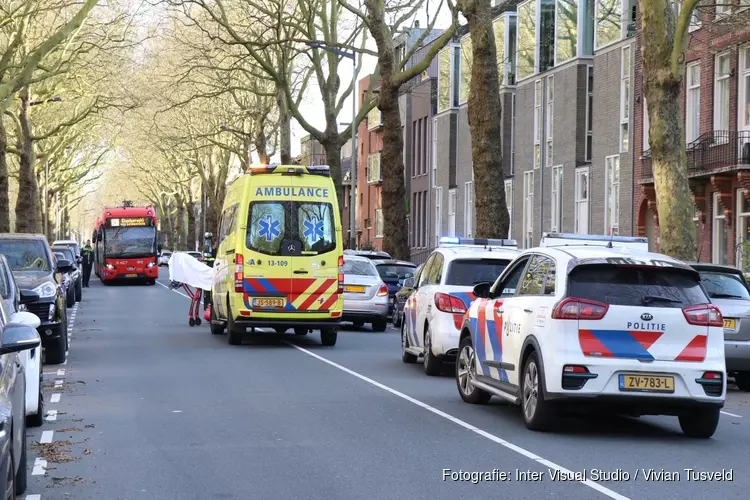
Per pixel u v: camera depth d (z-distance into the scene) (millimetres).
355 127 68938
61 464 13438
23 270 26438
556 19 59812
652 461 13820
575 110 57656
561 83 59312
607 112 53969
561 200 59438
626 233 51969
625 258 15688
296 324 30844
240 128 86562
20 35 49781
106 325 39688
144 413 17734
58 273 27578
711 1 40969
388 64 51062
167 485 12195
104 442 14992
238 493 11758
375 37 50969
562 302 15414
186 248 148875
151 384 21750
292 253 30812
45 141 103062
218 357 27625
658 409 15438
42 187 106125
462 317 23062
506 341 17141
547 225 61125
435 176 83250
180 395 20047
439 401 19438
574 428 16656
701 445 15227
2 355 10445
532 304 16250
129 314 46594
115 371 24172
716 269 23516
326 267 31000
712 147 43938
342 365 25875
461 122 76625
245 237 30703
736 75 43062
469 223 75000
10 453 8953
